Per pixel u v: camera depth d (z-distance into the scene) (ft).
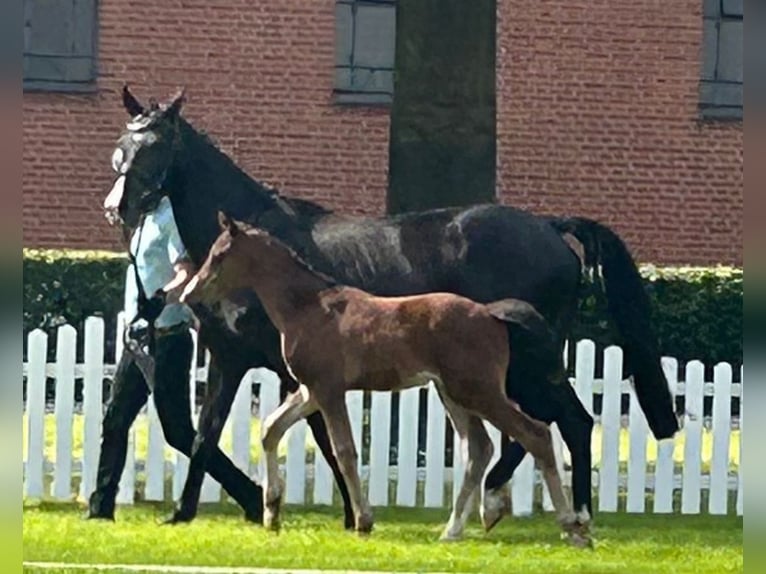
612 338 60.13
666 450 43.73
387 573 35.06
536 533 40.27
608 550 38.42
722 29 75.61
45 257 62.85
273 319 37.96
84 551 36.47
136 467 44.21
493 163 49.47
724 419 43.88
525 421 37.17
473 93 49.39
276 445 38.27
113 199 39.04
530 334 37.32
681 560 37.78
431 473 43.01
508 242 39.70
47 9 72.54
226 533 38.78
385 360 37.42
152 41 72.74
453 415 38.60
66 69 72.69
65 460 43.24
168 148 39.27
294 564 35.60
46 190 72.54
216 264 37.76
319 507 43.14
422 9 49.39
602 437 43.68
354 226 40.22
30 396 43.19
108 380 47.93
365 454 46.50
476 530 40.57
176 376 39.99
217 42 72.95
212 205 39.99
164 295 38.60
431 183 49.26
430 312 37.32
